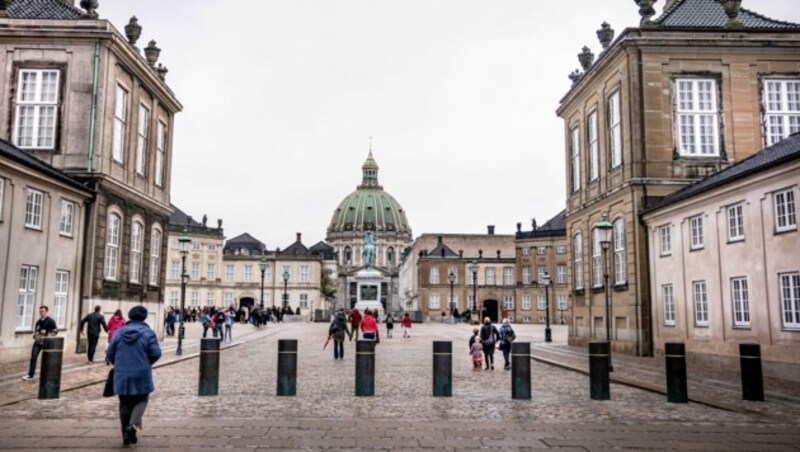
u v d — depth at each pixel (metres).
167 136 38.19
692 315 24.50
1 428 11.34
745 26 30.12
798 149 18.95
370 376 15.54
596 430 11.50
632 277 28.58
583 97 35.91
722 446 10.34
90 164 28.36
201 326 61.22
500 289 115.31
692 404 14.47
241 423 11.91
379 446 10.16
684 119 29.05
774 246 19.80
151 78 33.97
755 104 29.11
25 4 31.33
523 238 107.69
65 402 14.24
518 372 15.22
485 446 10.23
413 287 135.38
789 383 18.50
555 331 62.69
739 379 19.38
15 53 28.88
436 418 12.58
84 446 10.02
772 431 11.48
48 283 25.27
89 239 28.08
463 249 130.38
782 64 29.23
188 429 11.34
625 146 29.59
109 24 28.97
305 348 33.28
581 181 36.28
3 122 28.56
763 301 20.33
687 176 28.67
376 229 197.38
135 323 10.41
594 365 15.22
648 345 27.81
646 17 29.66
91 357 23.44
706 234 23.55
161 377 19.61
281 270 128.25
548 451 9.93
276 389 16.22
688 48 29.19
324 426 11.70
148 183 34.66
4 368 21.30
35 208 24.61
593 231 34.28
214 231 119.00
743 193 21.31
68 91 28.75
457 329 63.03
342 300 175.00
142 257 33.81
